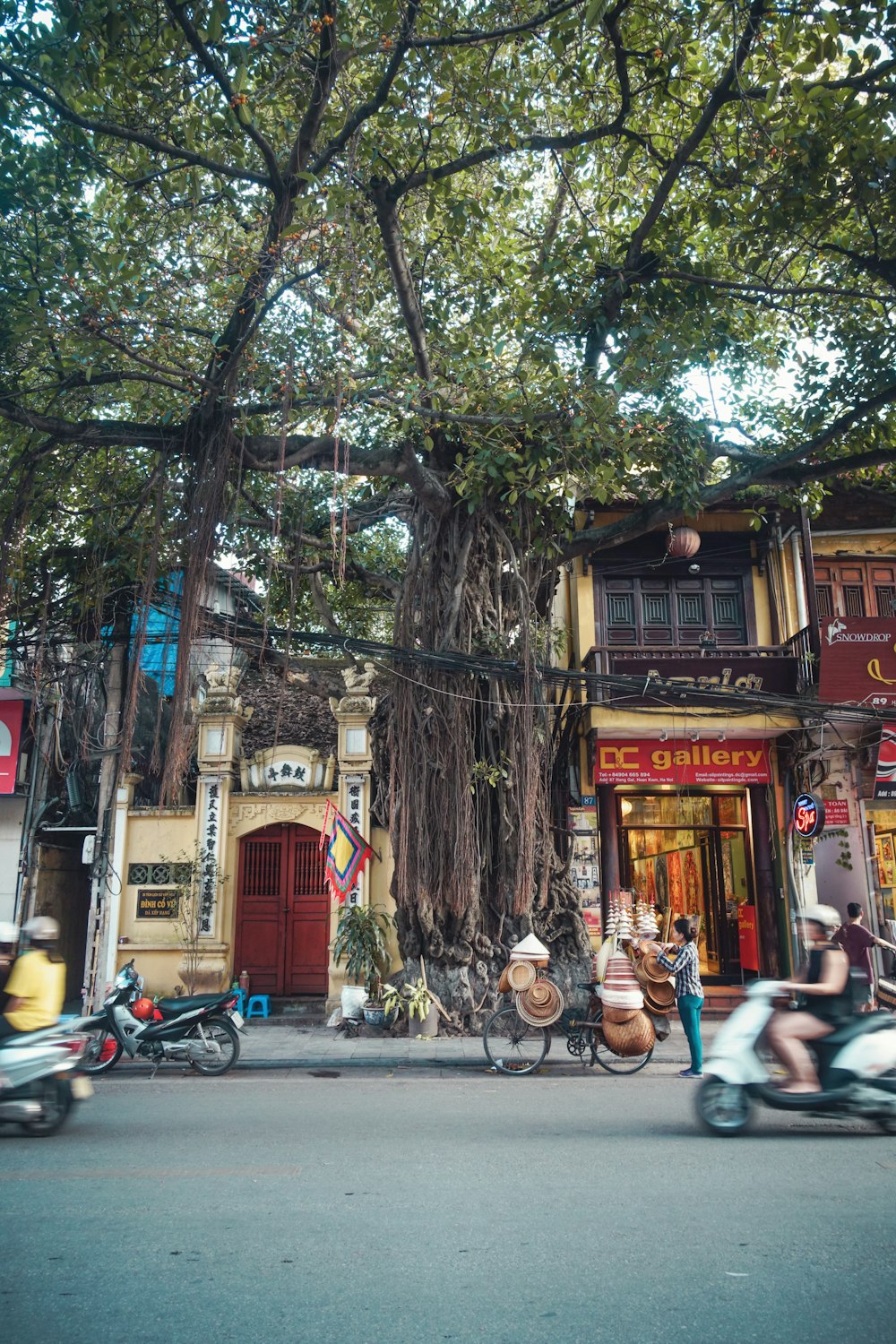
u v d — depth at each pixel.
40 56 8.68
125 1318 3.85
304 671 17.78
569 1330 3.74
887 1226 4.94
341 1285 4.18
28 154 9.59
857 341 12.09
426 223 12.70
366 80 10.20
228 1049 10.90
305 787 15.09
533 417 10.61
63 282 9.39
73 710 15.65
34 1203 5.35
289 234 8.79
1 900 15.41
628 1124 7.51
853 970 8.05
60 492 13.20
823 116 9.38
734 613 15.91
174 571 11.29
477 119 9.99
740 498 15.22
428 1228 4.89
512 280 12.55
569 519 13.14
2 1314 3.89
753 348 13.14
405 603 12.92
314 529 14.80
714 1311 3.90
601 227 12.41
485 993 12.64
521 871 12.21
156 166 10.49
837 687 13.87
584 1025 10.31
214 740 14.88
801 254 12.47
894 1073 7.07
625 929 10.37
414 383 10.58
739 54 9.53
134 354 9.62
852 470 13.12
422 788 12.52
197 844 14.60
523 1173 5.96
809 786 14.98
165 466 10.41
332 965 14.13
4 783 15.28
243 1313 3.90
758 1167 6.14
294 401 10.47
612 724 14.35
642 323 10.53
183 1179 5.84
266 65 9.12
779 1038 7.21
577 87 10.58
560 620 16.22
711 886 15.73
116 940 14.43
